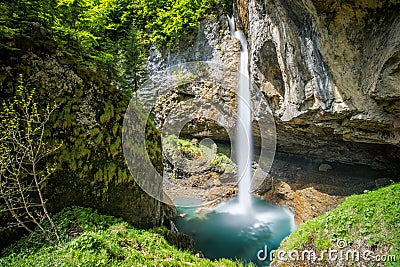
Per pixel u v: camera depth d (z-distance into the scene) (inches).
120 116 217.8
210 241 275.6
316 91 238.4
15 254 142.7
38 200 163.9
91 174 189.0
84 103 197.0
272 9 272.1
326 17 210.2
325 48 219.5
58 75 188.2
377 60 189.2
